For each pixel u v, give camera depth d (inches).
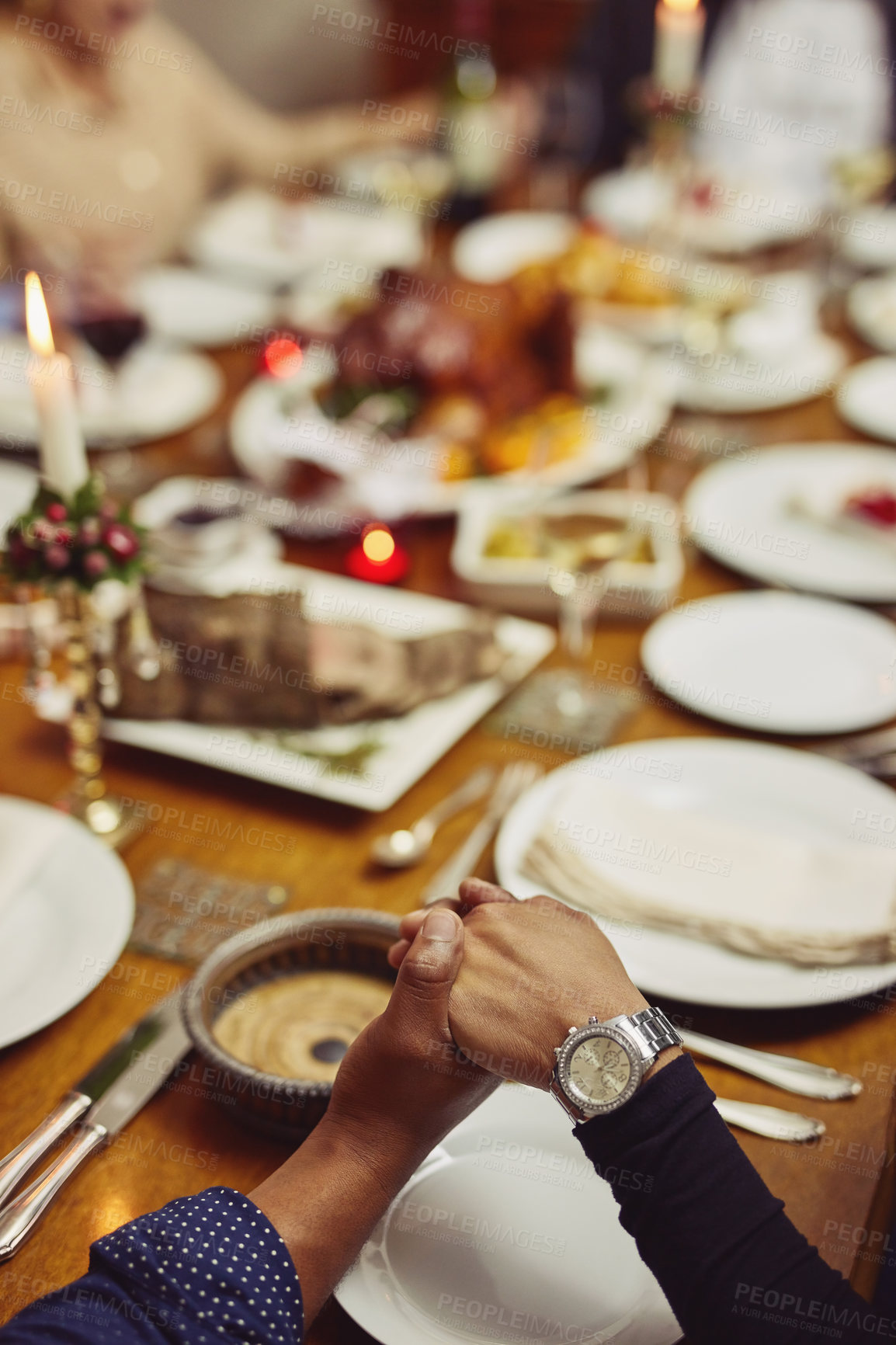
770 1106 29.6
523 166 103.0
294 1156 26.5
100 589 39.1
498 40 102.6
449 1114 26.8
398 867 37.7
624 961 32.5
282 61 177.6
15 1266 26.1
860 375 71.9
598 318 76.0
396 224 92.0
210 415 67.4
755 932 32.8
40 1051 31.5
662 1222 24.3
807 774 40.4
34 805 38.2
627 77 129.0
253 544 53.9
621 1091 25.2
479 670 44.9
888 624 49.5
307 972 32.4
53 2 94.1
